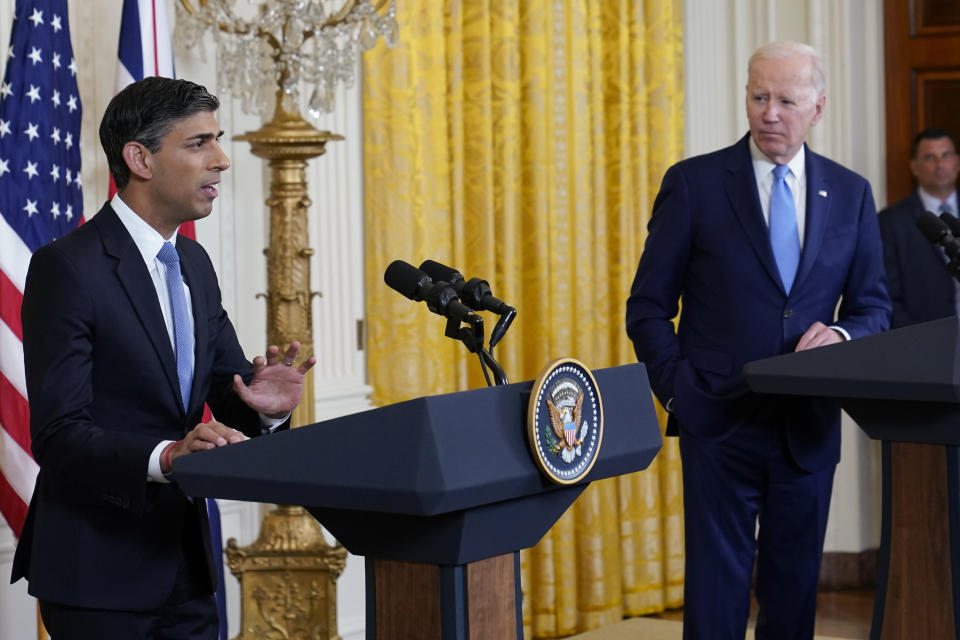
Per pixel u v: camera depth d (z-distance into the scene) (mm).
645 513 5449
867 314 3506
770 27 5750
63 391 2170
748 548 3492
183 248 2455
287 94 3588
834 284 3471
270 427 2445
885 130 5918
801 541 3477
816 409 3414
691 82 5609
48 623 2299
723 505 3441
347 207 4492
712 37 5676
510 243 4895
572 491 1898
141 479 2092
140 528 2271
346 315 4496
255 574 3621
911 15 5879
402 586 1813
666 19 5387
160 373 2283
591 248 5234
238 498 1816
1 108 3285
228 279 4152
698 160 3570
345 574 4523
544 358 5020
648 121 5391
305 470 1736
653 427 1999
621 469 1952
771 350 3402
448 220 4762
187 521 2381
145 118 2268
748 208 3447
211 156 2312
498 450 1704
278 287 3623
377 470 1668
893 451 2803
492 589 1816
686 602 3521
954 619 2711
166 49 3570
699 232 3490
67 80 3441
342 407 4465
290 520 3645
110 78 3818
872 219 3570
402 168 4578
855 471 5812
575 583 5230
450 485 1620
